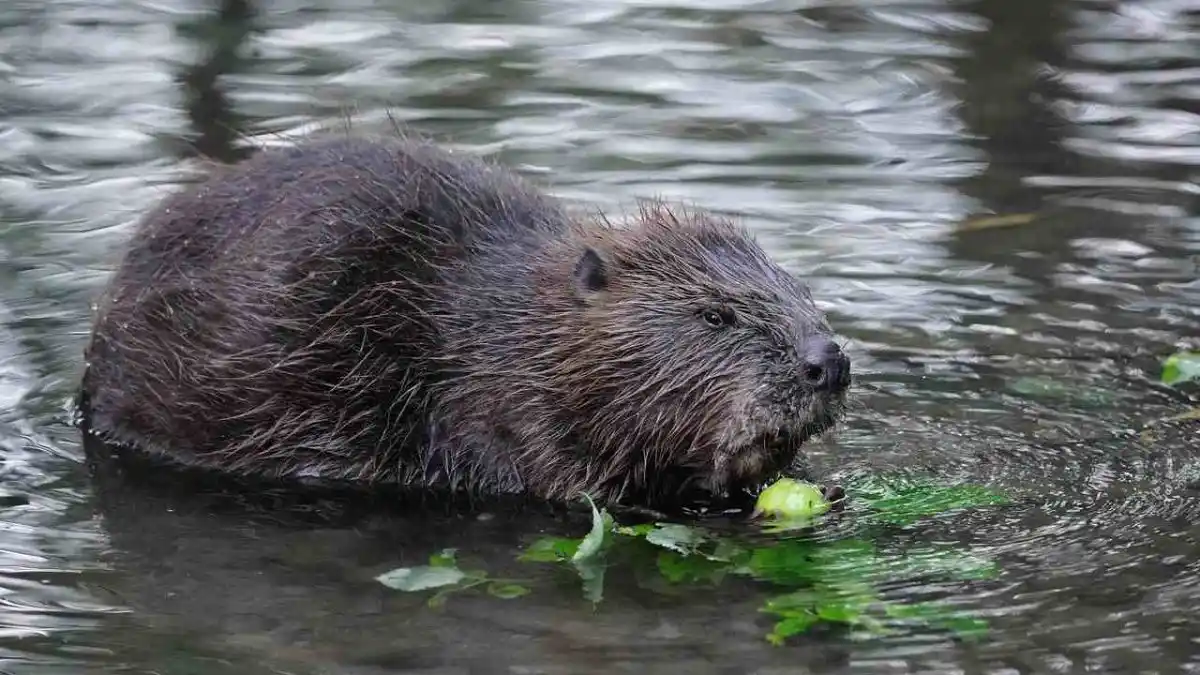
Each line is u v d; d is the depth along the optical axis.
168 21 20.62
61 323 13.34
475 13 21.16
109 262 14.32
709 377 10.42
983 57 19.75
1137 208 15.84
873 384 12.44
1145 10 21.23
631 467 10.84
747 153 16.88
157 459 11.50
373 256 11.24
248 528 10.38
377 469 11.21
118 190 15.68
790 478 10.88
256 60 19.30
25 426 11.81
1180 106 18.34
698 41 20.16
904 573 9.46
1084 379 12.52
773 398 10.23
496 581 9.54
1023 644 8.52
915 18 20.94
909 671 8.28
